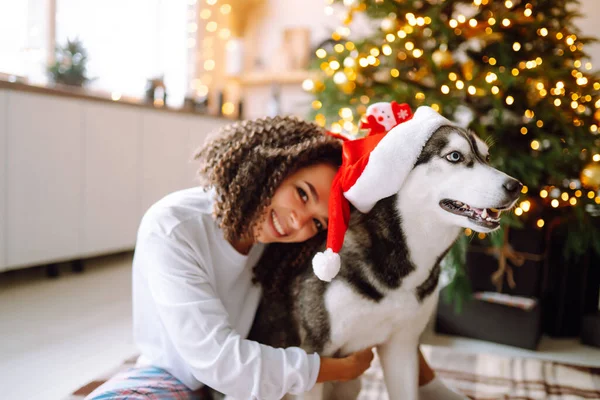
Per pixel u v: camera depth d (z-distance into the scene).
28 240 2.52
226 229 1.03
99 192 2.92
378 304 0.99
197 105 4.01
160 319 1.11
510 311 2.05
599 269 2.25
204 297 0.99
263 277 1.15
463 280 1.98
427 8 2.17
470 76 1.96
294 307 1.08
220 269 1.10
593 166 1.96
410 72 2.25
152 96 3.63
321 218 1.04
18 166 2.43
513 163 1.82
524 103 2.00
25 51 3.04
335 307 1.00
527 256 2.09
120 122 3.01
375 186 0.95
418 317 1.06
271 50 4.59
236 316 1.14
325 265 0.89
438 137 0.97
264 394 0.93
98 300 2.37
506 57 1.99
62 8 3.27
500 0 2.14
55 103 2.58
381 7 2.10
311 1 4.39
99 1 3.55
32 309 2.19
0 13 2.88
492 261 2.17
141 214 3.28
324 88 2.28
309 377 0.95
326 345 1.03
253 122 1.11
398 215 0.98
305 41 4.36
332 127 2.20
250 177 1.00
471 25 2.03
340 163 1.11
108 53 3.67
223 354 0.92
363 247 1.00
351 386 1.25
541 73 1.89
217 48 4.69
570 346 2.11
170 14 4.28
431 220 0.98
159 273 1.00
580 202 1.98
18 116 2.40
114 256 3.35
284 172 1.00
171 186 3.51
